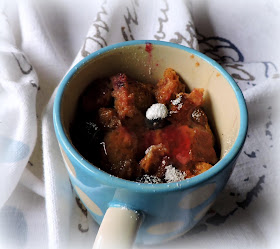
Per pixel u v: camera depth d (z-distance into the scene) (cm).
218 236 28
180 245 28
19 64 31
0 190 28
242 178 31
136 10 35
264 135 33
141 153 26
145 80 29
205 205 24
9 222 28
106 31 33
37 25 35
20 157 28
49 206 27
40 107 32
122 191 22
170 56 28
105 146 25
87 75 27
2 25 34
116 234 21
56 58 35
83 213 28
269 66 36
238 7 37
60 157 28
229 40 39
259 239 28
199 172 25
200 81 28
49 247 26
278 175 31
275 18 37
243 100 25
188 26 34
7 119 29
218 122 27
